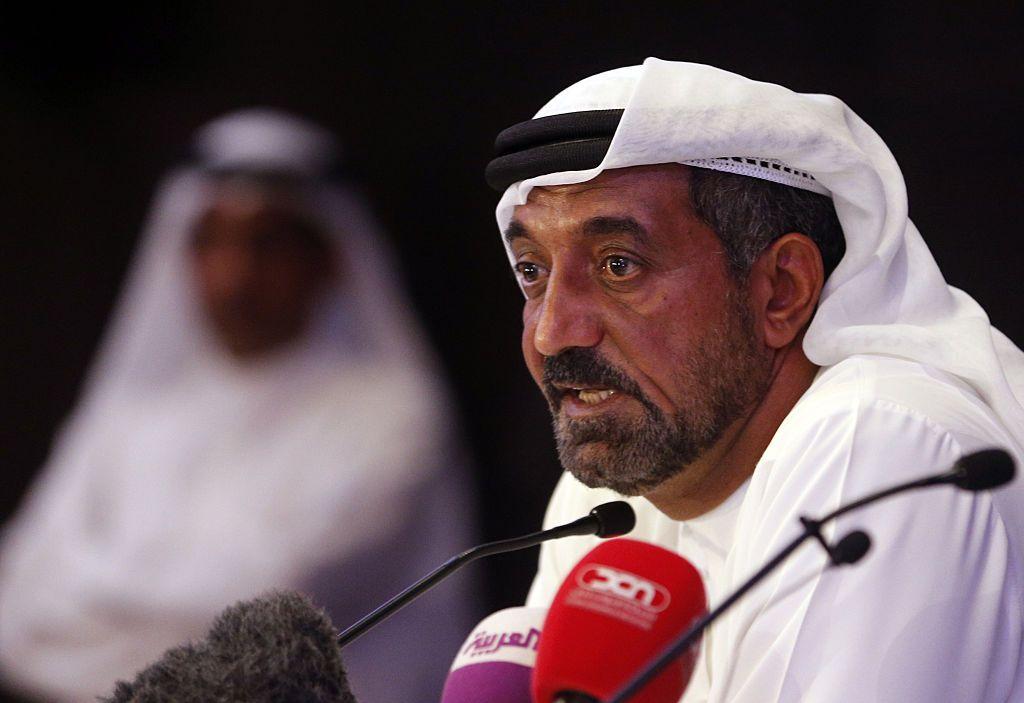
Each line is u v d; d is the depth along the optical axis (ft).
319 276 46.88
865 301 17.69
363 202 48.24
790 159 17.11
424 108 48.32
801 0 40.37
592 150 17.08
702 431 17.25
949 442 15.66
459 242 48.14
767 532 15.76
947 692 14.69
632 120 16.65
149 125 51.93
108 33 52.01
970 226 38.27
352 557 42.16
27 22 53.31
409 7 48.42
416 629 42.01
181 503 43.34
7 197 52.85
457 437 45.91
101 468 45.16
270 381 45.16
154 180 51.93
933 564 14.89
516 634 16.49
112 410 46.14
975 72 38.45
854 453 15.57
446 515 44.19
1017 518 15.89
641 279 17.07
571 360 17.28
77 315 52.06
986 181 38.19
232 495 42.98
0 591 44.52
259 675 14.14
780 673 14.89
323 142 48.65
